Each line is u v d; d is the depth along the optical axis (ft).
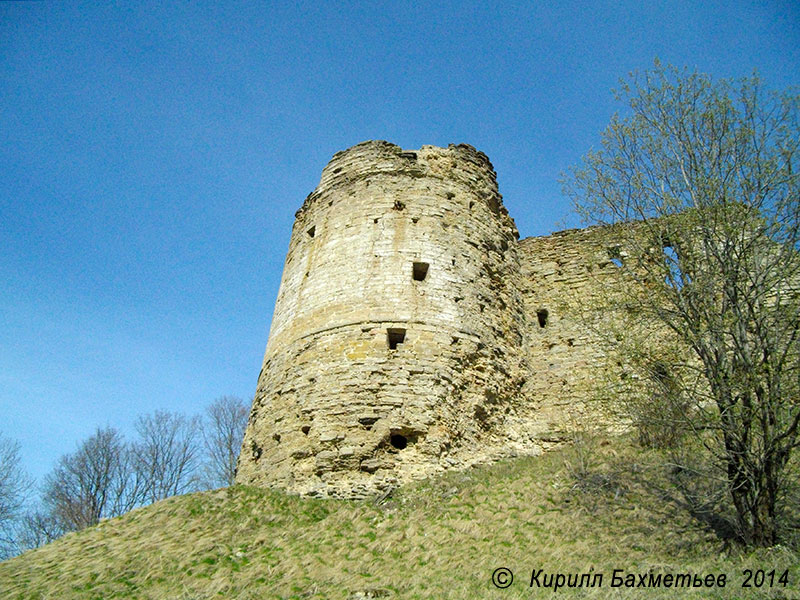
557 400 66.18
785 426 39.42
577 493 48.19
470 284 65.46
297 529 46.29
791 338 40.98
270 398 62.44
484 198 74.43
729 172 47.09
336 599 35.96
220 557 42.50
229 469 107.86
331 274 64.95
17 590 40.34
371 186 70.33
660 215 50.24
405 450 53.67
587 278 73.20
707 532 40.93
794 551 36.78
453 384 58.03
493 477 53.01
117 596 38.09
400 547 42.34
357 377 56.54
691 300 45.73
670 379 46.93
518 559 39.55
